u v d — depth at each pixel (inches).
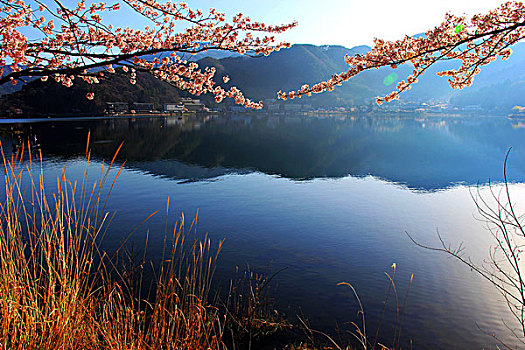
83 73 170.7
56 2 147.0
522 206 697.6
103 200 699.4
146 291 276.4
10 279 90.0
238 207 678.5
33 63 174.1
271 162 1359.5
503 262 400.5
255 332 228.2
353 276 373.4
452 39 164.9
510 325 284.5
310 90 207.6
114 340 94.3
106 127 2790.4
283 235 510.6
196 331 106.3
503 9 154.5
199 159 1412.4
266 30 197.3
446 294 335.3
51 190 725.3
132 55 157.2
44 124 2787.9
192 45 179.6
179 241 459.8
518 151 1744.6
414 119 5393.7
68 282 95.6
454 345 259.6
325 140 2276.1
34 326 87.5
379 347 249.3
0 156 1111.6
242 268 380.5
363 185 933.2
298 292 329.7
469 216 627.2
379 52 181.5
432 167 1272.1
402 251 453.4
